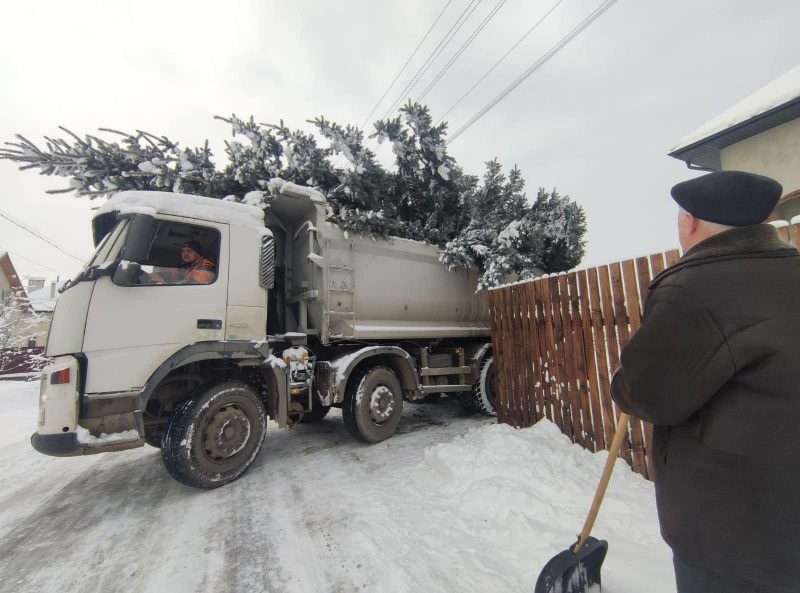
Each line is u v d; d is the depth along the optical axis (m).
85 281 3.09
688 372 0.91
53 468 4.36
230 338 3.69
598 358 3.46
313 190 4.70
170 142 4.84
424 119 6.18
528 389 4.34
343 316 4.82
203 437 3.36
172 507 3.09
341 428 5.62
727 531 0.85
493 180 7.30
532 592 1.86
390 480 3.41
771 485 0.80
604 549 1.68
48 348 3.13
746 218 0.96
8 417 7.73
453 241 6.03
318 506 2.96
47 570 2.28
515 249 6.06
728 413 0.87
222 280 3.72
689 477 0.94
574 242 7.76
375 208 5.62
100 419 3.03
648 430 3.02
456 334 6.11
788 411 0.80
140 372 3.18
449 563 2.13
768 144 6.15
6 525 2.90
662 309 0.98
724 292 0.90
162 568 2.25
